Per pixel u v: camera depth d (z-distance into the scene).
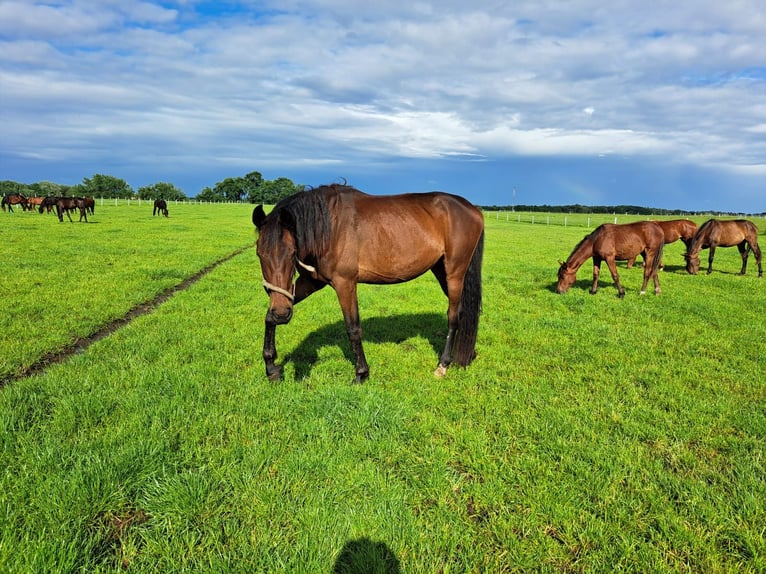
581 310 8.40
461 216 4.88
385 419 3.70
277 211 3.84
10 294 8.04
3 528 2.33
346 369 5.04
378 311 8.23
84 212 27.84
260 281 10.59
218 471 2.95
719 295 10.04
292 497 2.77
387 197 4.63
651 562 2.33
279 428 3.58
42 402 3.83
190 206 61.53
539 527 2.58
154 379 4.39
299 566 2.20
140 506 2.67
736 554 2.40
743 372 5.10
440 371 4.96
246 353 5.41
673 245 26.05
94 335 6.30
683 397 4.35
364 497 2.77
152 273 10.71
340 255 4.17
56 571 2.09
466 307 5.09
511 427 3.71
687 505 2.76
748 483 2.95
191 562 2.29
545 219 57.69
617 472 3.06
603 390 4.56
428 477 3.00
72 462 2.97
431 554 2.36
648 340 6.36
